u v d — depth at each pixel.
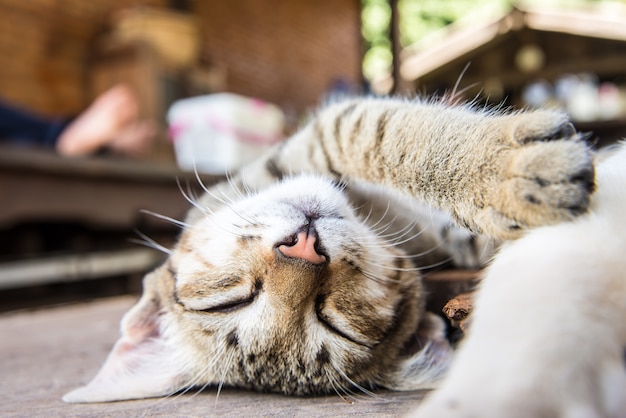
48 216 0.44
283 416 0.15
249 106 0.65
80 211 0.45
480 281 0.14
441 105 0.20
